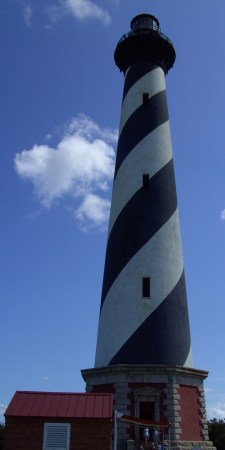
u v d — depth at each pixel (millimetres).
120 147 32594
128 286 27703
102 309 28844
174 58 36031
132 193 30094
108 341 27219
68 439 17359
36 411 17781
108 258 29766
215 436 51094
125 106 33781
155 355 25844
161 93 33969
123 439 23703
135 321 26703
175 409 24406
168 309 27172
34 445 17250
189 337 27812
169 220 29672
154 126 32188
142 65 34531
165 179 30812
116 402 24594
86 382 26875
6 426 17500
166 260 28453
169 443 22828
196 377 26484
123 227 29453
